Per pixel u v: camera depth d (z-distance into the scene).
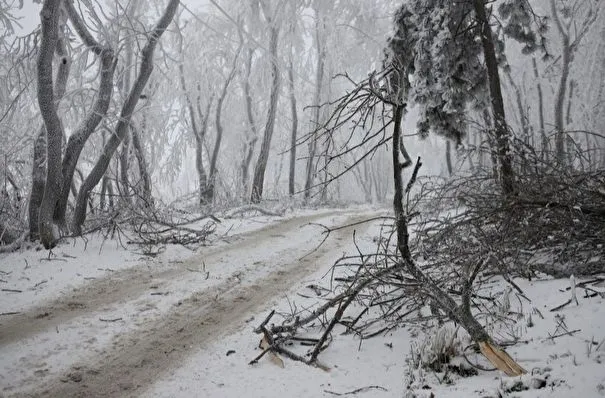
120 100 13.39
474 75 11.20
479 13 10.24
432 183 8.20
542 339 4.68
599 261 6.08
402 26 11.58
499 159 7.29
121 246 9.66
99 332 5.67
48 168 9.51
